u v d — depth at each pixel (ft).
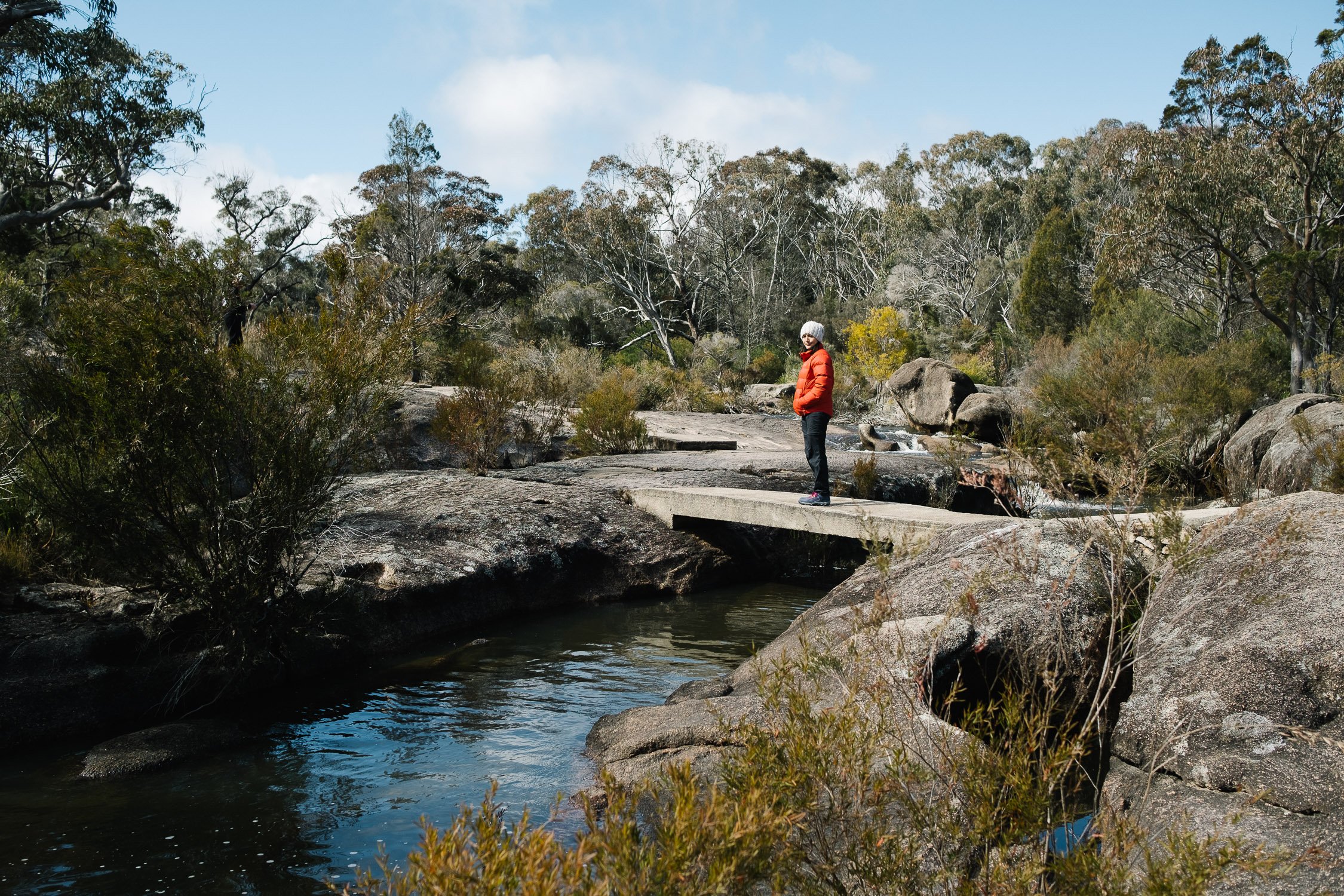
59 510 17.88
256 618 19.45
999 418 71.15
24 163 88.94
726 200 166.61
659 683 20.44
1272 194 90.99
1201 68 92.68
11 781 14.79
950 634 14.23
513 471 40.75
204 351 18.85
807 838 7.32
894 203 197.47
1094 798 11.50
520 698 19.29
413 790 14.38
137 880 11.46
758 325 164.04
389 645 22.86
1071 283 138.00
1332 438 40.16
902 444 70.74
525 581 27.96
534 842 5.35
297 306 24.57
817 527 27.99
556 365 85.15
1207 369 59.98
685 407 88.84
